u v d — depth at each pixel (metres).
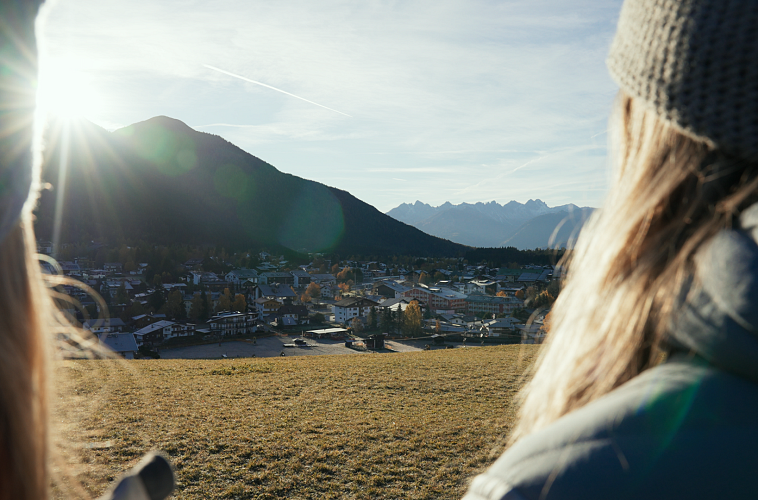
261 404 10.91
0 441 0.39
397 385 13.30
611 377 0.52
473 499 0.42
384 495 6.20
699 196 0.45
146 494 0.54
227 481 6.46
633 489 0.33
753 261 0.34
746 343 0.33
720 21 0.41
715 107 0.40
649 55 0.48
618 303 0.51
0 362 0.40
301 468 6.93
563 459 0.37
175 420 8.98
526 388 0.68
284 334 74.25
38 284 0.48
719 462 0.32
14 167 0.36
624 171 0.64
